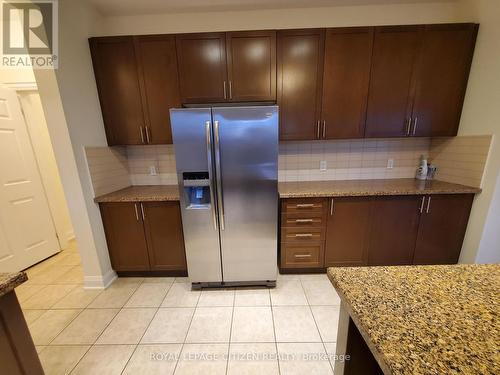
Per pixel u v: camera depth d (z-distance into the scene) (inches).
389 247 84.0
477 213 76.8
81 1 75.2
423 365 17.9
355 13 83.9
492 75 70.1
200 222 75.9
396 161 97.4
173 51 78.2
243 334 61.9
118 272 89.7
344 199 80.4
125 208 82.0
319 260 85.9
